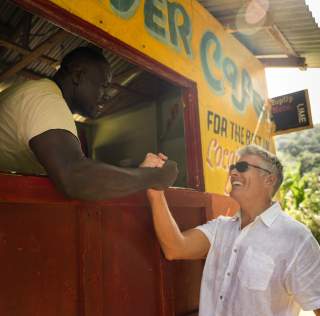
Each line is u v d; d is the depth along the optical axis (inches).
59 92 70.4
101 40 98.6
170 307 91.2
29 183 64.1
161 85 159.8
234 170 84.1
